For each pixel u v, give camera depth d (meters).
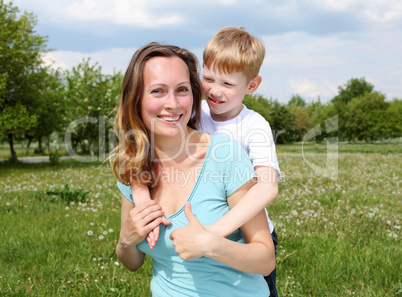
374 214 6.08
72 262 4.43
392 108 45.56
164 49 1.50
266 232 1.53
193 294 1.50
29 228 5.83
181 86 1.48
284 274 3.90
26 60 23.28
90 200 8.07
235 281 1.50
